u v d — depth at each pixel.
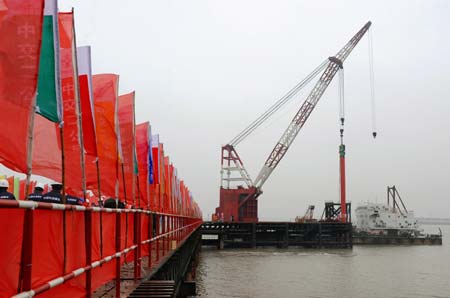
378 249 85.50
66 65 7.52
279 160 88.94
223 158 90.44
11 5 4.98
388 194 116.38
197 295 31.64
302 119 90.19
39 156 7.20
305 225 85.00
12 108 4.85
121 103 12.51
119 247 8.24
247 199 87.81
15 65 4.90
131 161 12.24
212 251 75.44
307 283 38.75
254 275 43.22
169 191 23.27
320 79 92.38
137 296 9.23
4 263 3.91
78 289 5.95
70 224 5.59
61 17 7.58
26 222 4.27
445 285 38.88
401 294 34.34
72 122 7.42
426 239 101.44
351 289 36.16
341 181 90.44
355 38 95.88
